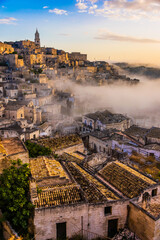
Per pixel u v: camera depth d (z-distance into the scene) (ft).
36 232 69.56
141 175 98.48
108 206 77.05
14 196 74.90
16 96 313.73
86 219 74.49
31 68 524.52
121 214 79.92
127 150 180.86
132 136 203.82
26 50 628.69
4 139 105.50
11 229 69.97
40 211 68.54
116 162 111.45
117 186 92.07
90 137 209.05
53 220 70.44
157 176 137.80
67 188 79.05
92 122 250.57
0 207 77.05
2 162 84.69
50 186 80.18
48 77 507.30
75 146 164.55
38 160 101.86
